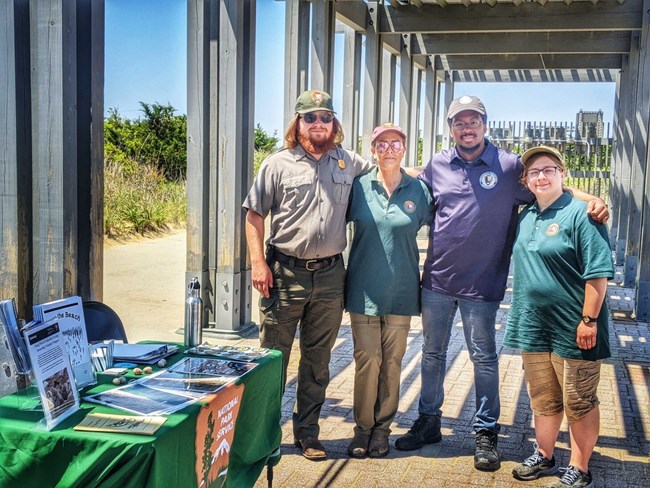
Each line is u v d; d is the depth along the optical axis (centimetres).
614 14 931
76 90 439
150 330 732
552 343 365
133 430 226
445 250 404
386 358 410
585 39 1141
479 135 394
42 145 425
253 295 920
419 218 404
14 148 415
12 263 423
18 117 419
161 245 1356
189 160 688
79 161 455
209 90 686
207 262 701
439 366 424
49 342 241
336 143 399
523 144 1633
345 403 508
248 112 711
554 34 1157
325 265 393
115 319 379
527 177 369
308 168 386
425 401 429
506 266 404
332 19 853
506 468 398
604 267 340
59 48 416
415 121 1434
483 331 403
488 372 405
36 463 224
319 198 384
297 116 386
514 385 567
